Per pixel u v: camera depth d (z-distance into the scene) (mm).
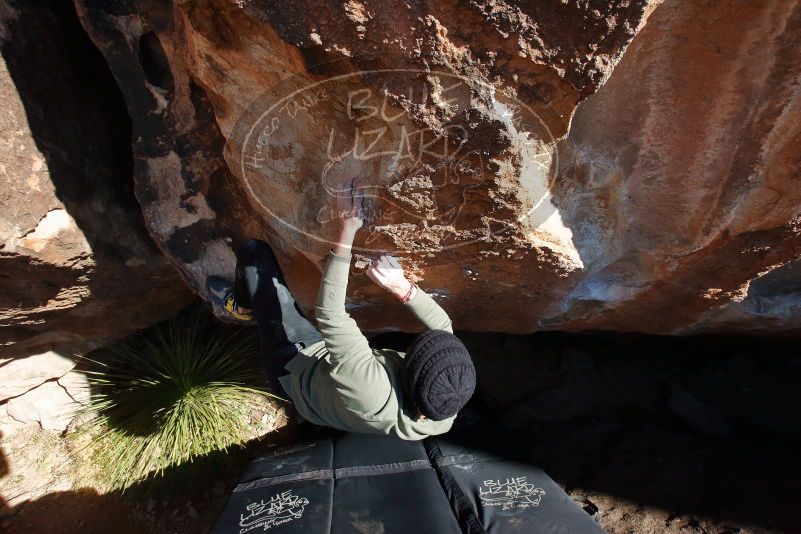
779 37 878
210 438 2230
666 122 1097
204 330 2502
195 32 915
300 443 1946
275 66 901
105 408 2334
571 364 2533
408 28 750
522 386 2488
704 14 897
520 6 723
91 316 1911
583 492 1812
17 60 1242
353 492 1471
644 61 1006
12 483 2172
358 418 1107
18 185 1269
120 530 2102
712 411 2143
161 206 1419
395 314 1724
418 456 1647
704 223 1239
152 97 1255
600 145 1155
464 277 1362
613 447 1977
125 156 1566
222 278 1547
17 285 1457
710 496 1696
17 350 1962
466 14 731
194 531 2092
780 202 1138
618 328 2023
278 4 757
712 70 978
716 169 1130
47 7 1288
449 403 1023
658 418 2256
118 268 1622
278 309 1327
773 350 2363
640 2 720
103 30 1160
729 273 1425
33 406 2242
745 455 1850
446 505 1452
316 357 1268
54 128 1340
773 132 1011
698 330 1947
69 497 2168
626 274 1548
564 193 1147
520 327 1892
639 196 1266
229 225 1473
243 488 1519
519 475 1573
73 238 1424
